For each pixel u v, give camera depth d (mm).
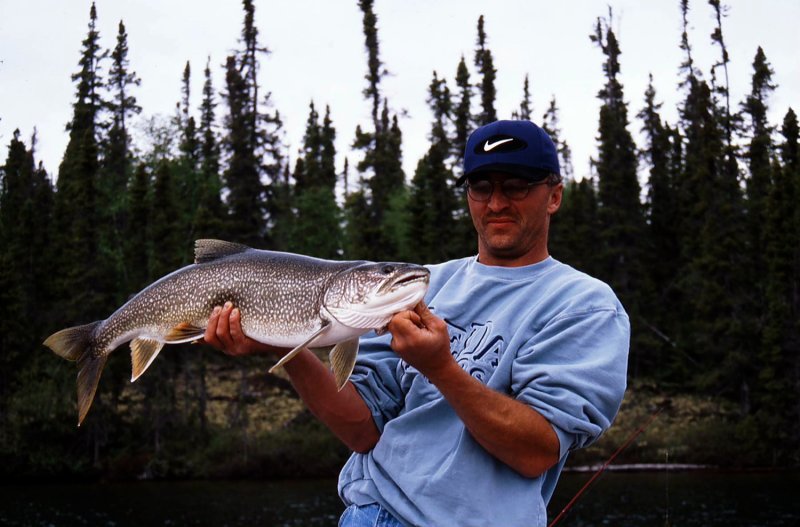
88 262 44719
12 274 41719
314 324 3428
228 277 3688
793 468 39812
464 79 56469
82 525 26125
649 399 45844
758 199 50781
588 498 30297
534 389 3113
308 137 69438
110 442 40000
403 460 3287
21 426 38562
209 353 42344
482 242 3646
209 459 39188
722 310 46000
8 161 55969
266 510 28922
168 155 55500
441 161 48594
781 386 40969
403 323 2857
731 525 24562
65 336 4180
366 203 53219
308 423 41156
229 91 60594
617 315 3295
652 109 61094
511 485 3102
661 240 56594
